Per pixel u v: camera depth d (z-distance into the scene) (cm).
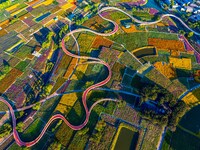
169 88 9419
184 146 7869
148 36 11631
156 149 7788
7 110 9112
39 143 8094
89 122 8456
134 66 10262
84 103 8981
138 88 9475
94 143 7888
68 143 7969
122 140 8062
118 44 11275
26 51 11281
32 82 10062
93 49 11131
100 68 10269
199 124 8406
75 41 11506
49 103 9219
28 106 9212
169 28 12119
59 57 10856
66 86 9700
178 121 8456
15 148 7994
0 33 12200
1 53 11231
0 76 10156
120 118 8550
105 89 9444
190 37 11625
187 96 9169
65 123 8500
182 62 10394
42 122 8656
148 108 8712
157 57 10638
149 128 8250
